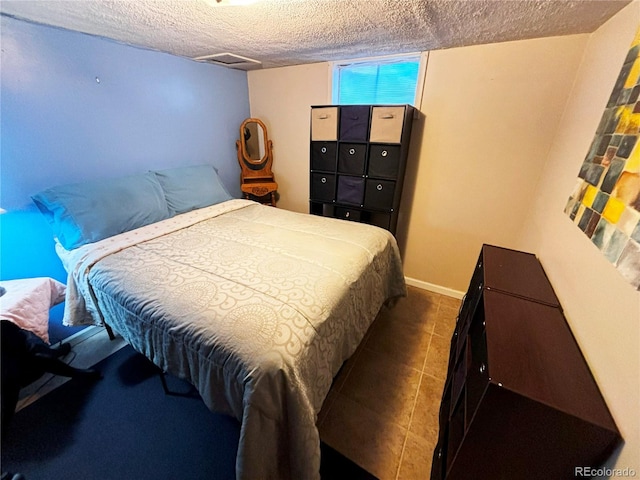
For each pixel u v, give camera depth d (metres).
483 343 0.89
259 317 1.03
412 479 1.16
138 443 1.27
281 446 0.98
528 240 1.79
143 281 1.27
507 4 1.17
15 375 1.27
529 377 0.73
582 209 1.03
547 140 1.81
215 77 2.58
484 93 1.90
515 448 0.75
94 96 1.82
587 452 0.67
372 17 1.35
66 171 1.77
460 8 1.23
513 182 2.00
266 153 2.92
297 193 3.10
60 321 1.79
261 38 1.72
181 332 1.04
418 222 2.46
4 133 1.49
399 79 2.26
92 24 1.51
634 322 0.62
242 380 0.90
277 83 2.73
